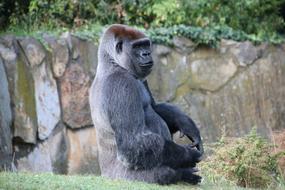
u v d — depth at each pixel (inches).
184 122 445.7
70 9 706.2
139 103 428.8
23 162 588.7
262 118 727.1
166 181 428.8
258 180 491.2
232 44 727.7
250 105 722.8
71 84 629.9
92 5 717.3
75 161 625.3
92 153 635.5
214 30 728.3
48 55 618.5
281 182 498.0
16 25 681.6
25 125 589.6
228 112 713.0
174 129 460.1
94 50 651.5
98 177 422.0
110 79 433.7
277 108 733.3
